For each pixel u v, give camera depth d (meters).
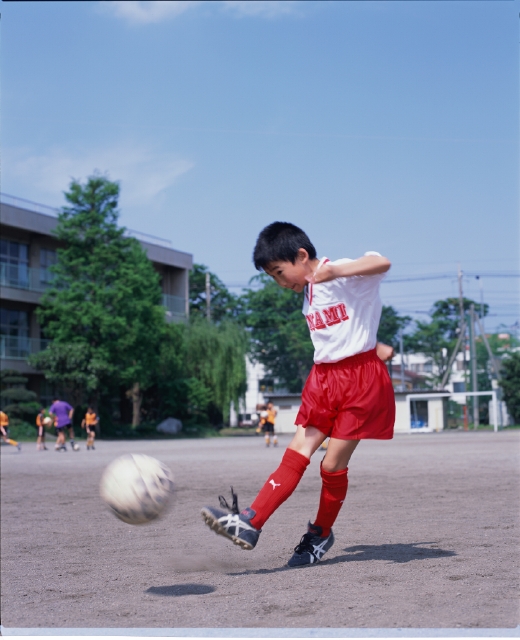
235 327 54.59
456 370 93.31
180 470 15.00
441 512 6.91
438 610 3.09
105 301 42.78
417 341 87.06
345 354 4.32
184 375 53.16
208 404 54.84
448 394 56.44
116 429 48.31
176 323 51.75
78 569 4.76
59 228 43.59
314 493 9.67
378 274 4.31
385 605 3.21
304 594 3.54
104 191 43.59
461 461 15.55
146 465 3.85
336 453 4.35
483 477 11.08
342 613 3.11
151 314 43.91
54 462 19.83
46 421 29.62
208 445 33.50
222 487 10.92
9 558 5.35
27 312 47.31
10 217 44.97
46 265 49.09
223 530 4.11
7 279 44.81
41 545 5.98
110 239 44.62
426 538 5.31
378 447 25.53
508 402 65.19
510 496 8.25
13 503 9.57
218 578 4.19
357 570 4.13
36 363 42.25
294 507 7.99
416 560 4.38
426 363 89.75
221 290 81.69
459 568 4.05
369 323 4.38
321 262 4.40
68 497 10.28
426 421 59.38
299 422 4.41
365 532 5.74
